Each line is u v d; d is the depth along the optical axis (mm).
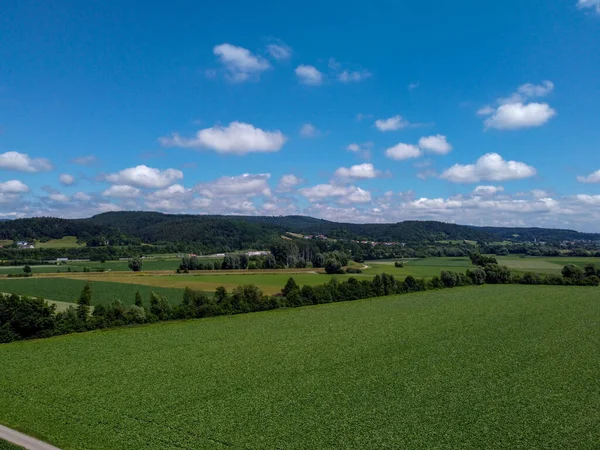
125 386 37719
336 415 30812
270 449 26031
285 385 37562
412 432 27953
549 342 52469
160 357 47250
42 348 51406
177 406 32938
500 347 50188
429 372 40812
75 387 37562
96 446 26578
